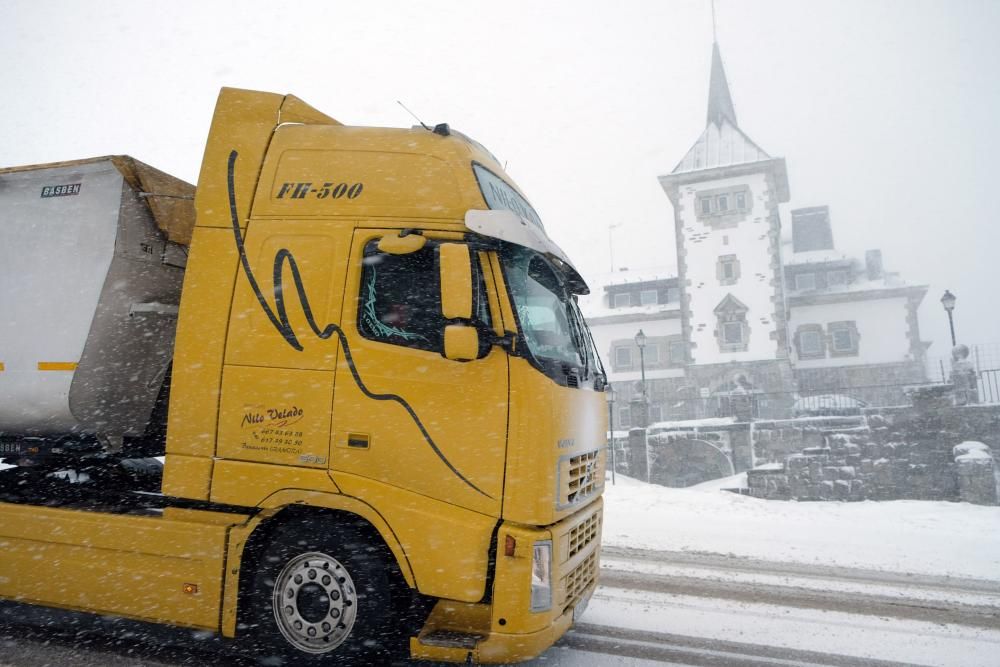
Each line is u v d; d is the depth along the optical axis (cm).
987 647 466
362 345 368
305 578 366
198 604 368
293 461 365
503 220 360
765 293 3866
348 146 409
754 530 967
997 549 832
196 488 379
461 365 354
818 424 2102
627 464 2539
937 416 1566
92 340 453
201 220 412
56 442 486
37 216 486
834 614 545
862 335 4066
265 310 387
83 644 421
